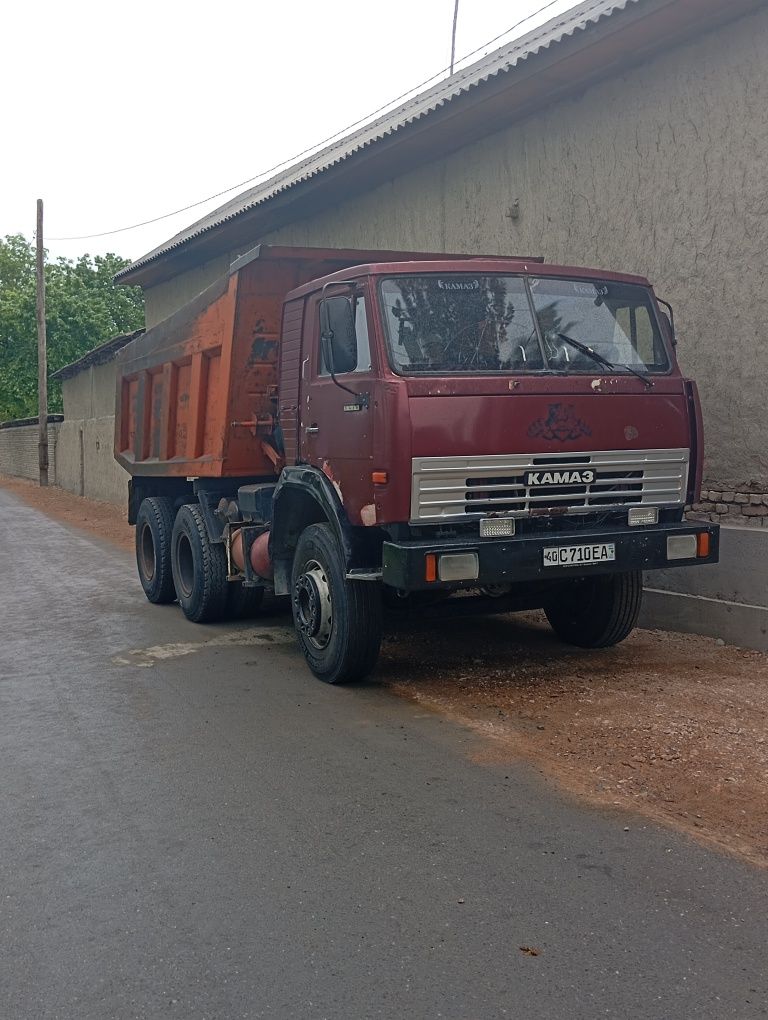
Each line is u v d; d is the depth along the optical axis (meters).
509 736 5.68
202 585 9.19
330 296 6.41
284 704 6.50
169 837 4.42
